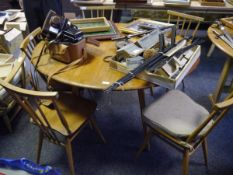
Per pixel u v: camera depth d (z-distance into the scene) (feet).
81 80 4.28
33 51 5.26
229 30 6.41
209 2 8.09
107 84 4.14
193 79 8.57
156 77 4.01
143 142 5.67
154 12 10.03
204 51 10.41
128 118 6.81
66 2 12.40
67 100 5.24
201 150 5.76
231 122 6.59
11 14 10.08
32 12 6.93
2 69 6.34
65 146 4.66
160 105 4.92
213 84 8.31
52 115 4.80
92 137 6.17
